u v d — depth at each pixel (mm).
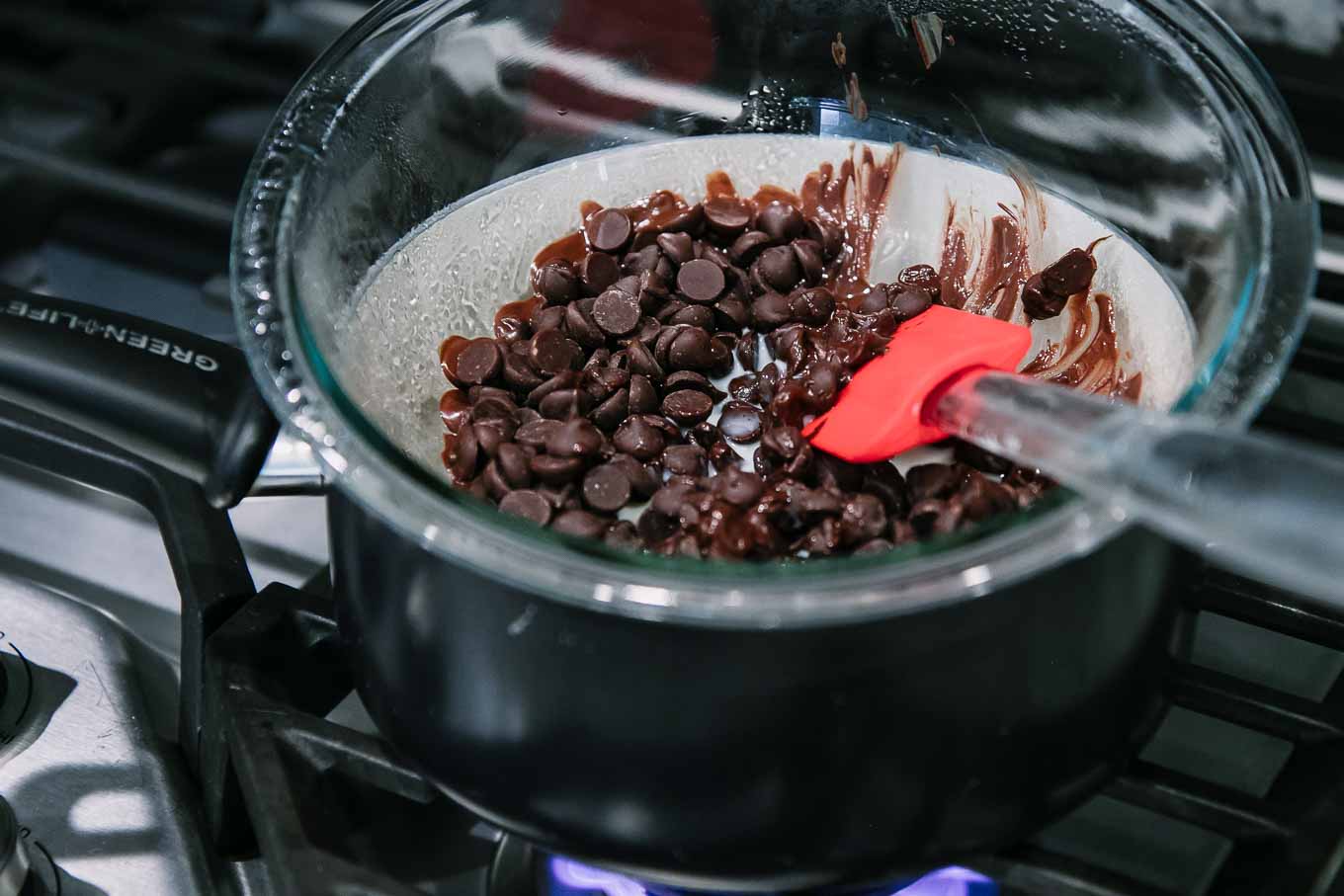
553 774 395
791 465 459
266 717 431
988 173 500
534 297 510
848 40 502
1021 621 381
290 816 415
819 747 383
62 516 531
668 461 475
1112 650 397
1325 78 547
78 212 590
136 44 605
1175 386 438
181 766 457
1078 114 485
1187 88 455
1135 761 426
